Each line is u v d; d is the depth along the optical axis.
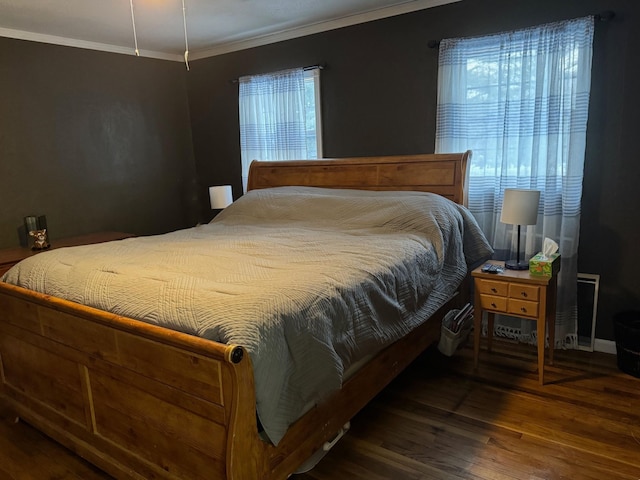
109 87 4.10
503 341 3.17
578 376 2.66
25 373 2.22
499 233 3.12
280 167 3.85
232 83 4.39
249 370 1.38
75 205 3.95
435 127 3.37
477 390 2.55
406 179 3.25
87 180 4.01
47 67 3.68
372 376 2.16
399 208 2.85
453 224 2.79
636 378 2.61
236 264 2.12
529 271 2.62
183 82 4.71
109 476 1.96
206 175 4.81
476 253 2.94
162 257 2.32
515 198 2.66
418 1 3.25
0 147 3.46
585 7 2.71
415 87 3.41
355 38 3.61
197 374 1.45
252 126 4.24
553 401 2.41
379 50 3.52
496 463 1.96
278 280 1.81
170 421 1.59
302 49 3.91
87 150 3.99
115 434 1.83
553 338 2.76
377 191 3.33
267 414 1.46
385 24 3.45
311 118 3.99
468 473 1.90
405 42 3.39
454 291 2.76
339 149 3.88
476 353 2.78
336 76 3.77
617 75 2.67
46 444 2.22
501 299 2.64
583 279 2.93
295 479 1.91
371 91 3.62
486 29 3.04
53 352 2.01
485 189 3.19
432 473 1.92
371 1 3.23
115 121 4.17
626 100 2.66
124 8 3.09
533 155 2.90
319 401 1.70
